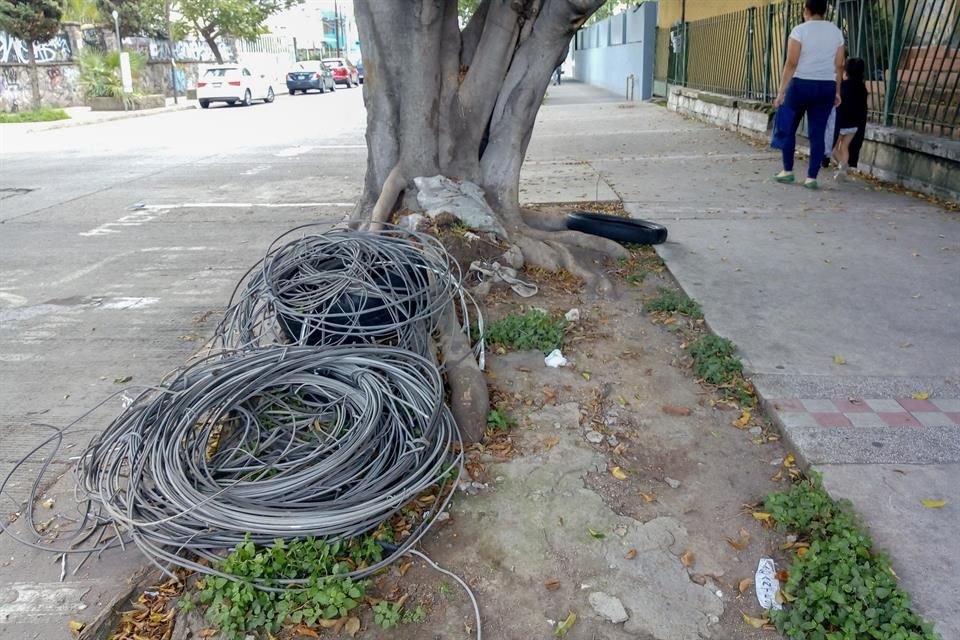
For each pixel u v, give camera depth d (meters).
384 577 2.89
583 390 4.17
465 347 4.28
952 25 8.84
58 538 3.19
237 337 4.70
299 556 2.84
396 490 3.07
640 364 4.45
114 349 5.03
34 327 5.45
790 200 8.34
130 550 3.12
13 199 10.12
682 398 4.08
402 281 4.34
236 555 2.80
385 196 5.84
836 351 4.43
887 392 3.93
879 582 2.61
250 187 10.62
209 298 5.96
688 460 3.56
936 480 3.21
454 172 6.14
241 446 3.36
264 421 3.54
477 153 6.20
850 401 3.86
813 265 5.98
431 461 3.26
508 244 5.68
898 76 9.55
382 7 5.74
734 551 2.97
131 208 9.36
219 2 35.84
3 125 20.70
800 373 4.17
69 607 2.81
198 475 3.12
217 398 3.46
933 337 4.57
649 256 6.37
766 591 2.75
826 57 8.41
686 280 5.71
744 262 6.11
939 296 5.23
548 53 6.03
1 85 25.30
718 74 17.62
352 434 3.28
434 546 3.04
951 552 2.81
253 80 30.52
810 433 3.58
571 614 2.69
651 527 3.12
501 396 4.10
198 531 2.91
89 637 2.64
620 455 3.61
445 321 4.52
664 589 2.80
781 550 2.96
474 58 6.07
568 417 3.91
